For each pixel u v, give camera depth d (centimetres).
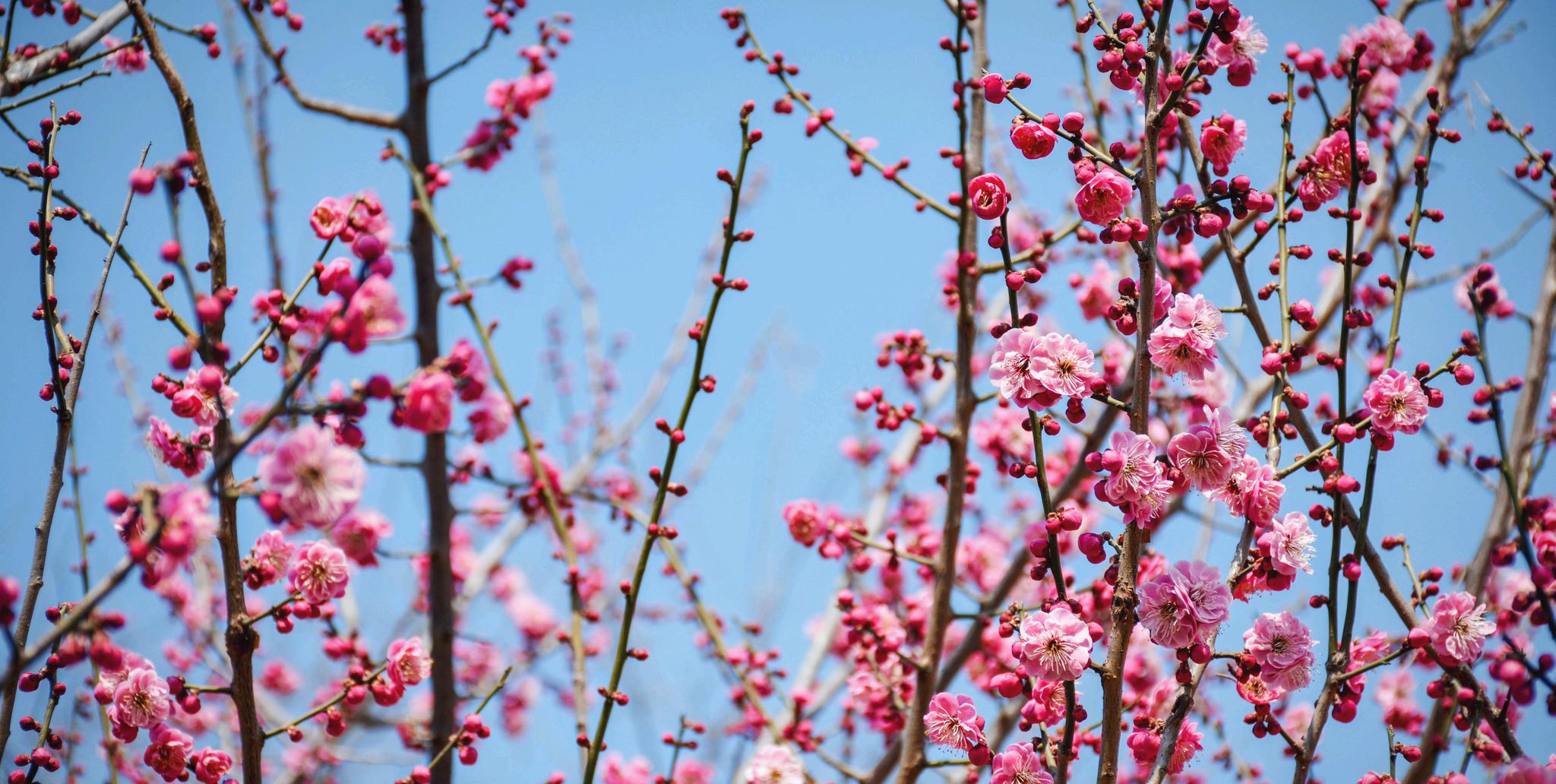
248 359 363
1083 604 518
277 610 382
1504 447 344
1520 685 342
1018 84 353
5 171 398
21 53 455
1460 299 566
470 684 805
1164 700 470
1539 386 438
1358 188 363
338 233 410
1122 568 334
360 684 425
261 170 533
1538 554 369
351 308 289
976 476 544
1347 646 352
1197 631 337
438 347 495
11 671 264
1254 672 345
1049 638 336
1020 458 673
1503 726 350
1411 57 532
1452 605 352
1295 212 392
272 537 394
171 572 296
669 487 420
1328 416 616
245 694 360
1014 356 340
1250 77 398
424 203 485
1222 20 354
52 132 407
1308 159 390
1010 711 537
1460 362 361
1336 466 354
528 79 568
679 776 725
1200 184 407
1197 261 548
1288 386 378
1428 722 383
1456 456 445
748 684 561
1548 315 446
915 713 492
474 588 776
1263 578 354
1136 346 346
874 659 588
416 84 536
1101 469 332
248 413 599
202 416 372
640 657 407
